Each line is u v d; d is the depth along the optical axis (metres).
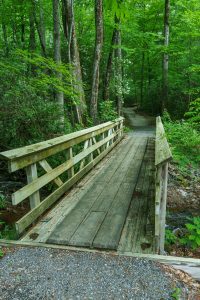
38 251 3.28
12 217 4.98
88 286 2.68
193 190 7.14
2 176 6.33
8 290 2.63
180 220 5.46
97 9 11.55
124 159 8.09
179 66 21.92
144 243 3.42
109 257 3.15
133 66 29.48
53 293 2.60
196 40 20.67
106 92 16.03
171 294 2.61
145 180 6.00
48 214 4.28
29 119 5.98
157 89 26.03
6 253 3.25
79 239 3.48
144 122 21.86
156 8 22.80
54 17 9.16
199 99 8.82
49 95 8.09
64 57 14.57
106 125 8.52
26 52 7.04
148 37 20.30
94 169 6.96
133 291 2.63
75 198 4.96
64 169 4.95
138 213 4.30
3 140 6.02
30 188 3.69
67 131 7.16
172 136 9.27
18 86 6.13
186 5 19.50
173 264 3.03
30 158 3.71
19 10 15.31
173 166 8.52
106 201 4.80
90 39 18.06
